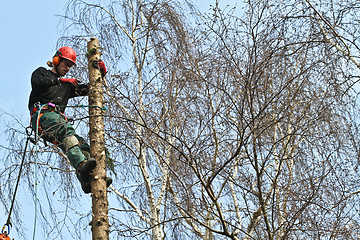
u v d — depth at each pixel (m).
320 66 8.09
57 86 7.36
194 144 7.42
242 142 7.25
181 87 9.55
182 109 9.38
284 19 7.89
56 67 7.63
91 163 6.41
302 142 8.83
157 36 10.16
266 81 7.77
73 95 7.55
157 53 10.01
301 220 7.83
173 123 9.20
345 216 7.93
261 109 7.50
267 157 7.53
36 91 7.27
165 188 9.44
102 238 6.19
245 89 7.40
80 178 6.60
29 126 7.13
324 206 8.01
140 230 8.77
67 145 6.80
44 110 7.12
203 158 8.09
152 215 9.17
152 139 9.08
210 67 8.53
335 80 7.94
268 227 7.61
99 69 7.37
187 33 9.71
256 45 7.88
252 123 7.67
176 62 9.58
